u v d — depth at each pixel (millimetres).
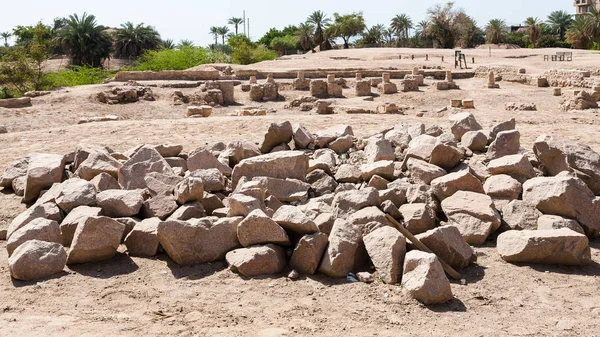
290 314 5090
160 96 30719
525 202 7250
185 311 5211
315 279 5887
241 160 9344
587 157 8195
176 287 5797
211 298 5496
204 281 5926
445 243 6023
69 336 4691
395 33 91875
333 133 11227
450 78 34312
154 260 6582
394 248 5750
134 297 5566
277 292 5590
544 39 76938
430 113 24766
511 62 44500
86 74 44531
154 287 5812
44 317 5105
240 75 38219
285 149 10695
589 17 63938
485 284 5680
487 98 30266
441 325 4832
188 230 6367
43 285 5879
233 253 6277
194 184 7344
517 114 18750
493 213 6957
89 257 6445
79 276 6137
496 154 9242
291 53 94062
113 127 15375
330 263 5844
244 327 4855
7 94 40688
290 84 35250
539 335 4648
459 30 78250
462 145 10109
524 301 5301
